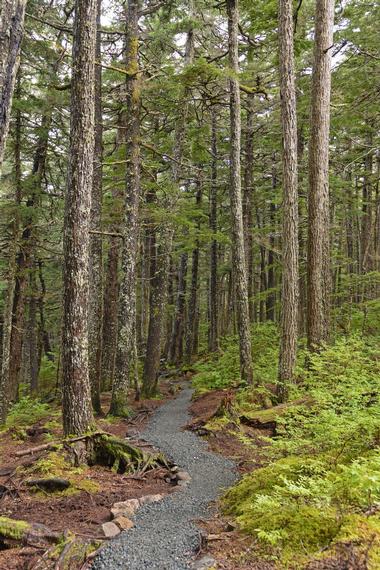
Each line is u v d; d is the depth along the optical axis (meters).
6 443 9.85
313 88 11.56
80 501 5.98
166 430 10.52
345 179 21.66
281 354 10.87
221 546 4.25
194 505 5.77
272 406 10.68
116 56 15.55
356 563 3.20
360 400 6.86
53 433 10.06
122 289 12.71
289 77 10.75
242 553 3.98
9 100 4.78
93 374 13.23
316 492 4.54
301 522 4.15
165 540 4.57
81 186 7.92
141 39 14.65
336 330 16.80
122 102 15.19
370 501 4.04
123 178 15.61
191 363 24.31
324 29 11.37
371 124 17.50
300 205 19.67
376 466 4.14
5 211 15.16
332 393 7.75
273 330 19.67
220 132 21.70
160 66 14.92
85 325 8.04
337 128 17.27
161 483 6.96
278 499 4.65
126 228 12.70
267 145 21.28
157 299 16.08
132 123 12.90
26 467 7.02
